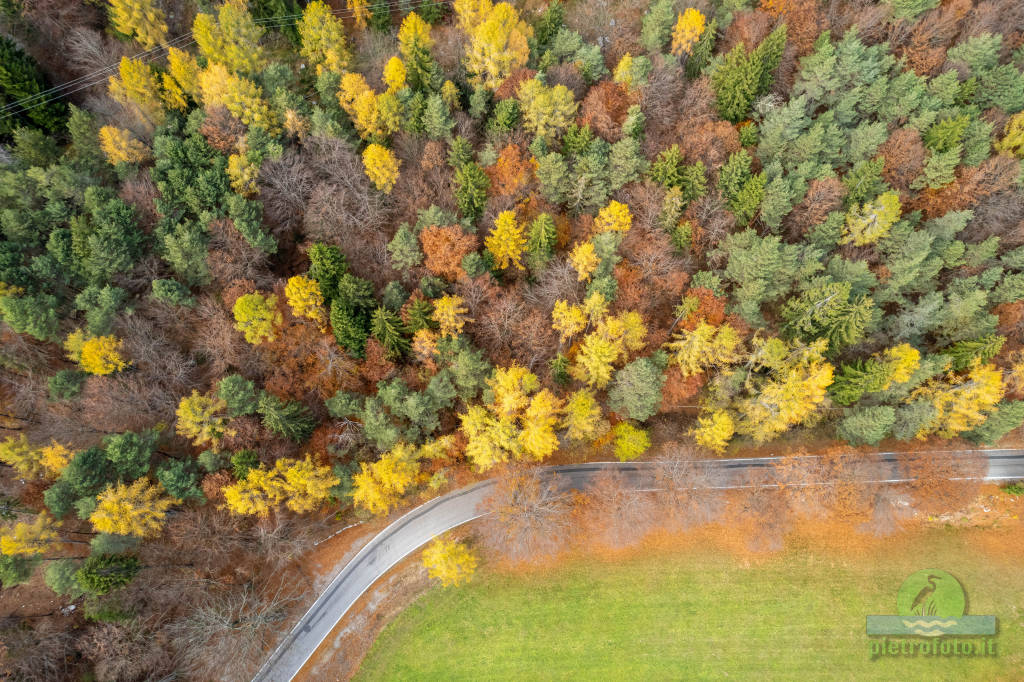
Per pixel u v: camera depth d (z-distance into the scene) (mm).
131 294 52000
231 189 53969
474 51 57875
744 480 59250
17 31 56188
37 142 52438
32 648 47281
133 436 45875
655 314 55406
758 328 53500
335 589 54625
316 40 58906
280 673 52156
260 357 50875
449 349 50281
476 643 54812
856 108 63031
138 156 53875
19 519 47469
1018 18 65000
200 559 50562
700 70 62531
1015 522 59625
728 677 55469
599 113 56062
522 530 53031
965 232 60969
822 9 65625
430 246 50969
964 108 60938
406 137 56625
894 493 57531
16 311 45812
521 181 54812
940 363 54375
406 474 49219
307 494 49094
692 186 55625
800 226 58250
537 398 48000
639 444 53625
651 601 56438
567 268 53094
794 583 57469
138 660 47531
